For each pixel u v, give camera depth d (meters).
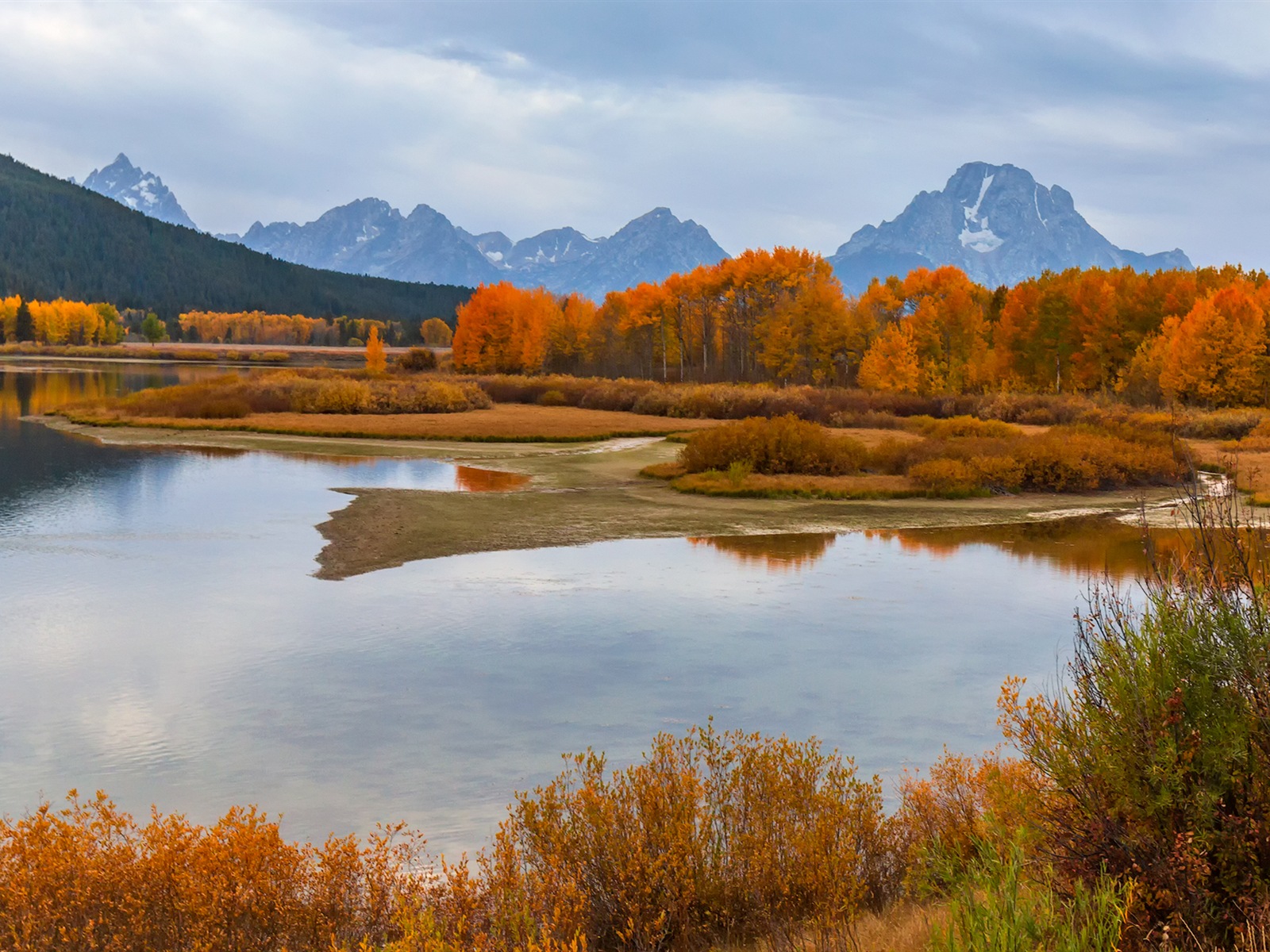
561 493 28.31
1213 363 55.12
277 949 4.85
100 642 12.99
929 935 4.20
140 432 43.41
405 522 22.72
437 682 11.33
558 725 9.92
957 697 10.88
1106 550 20.73
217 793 8.20
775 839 5.43
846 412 53.16
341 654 12.49
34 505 24.55
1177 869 3.73
